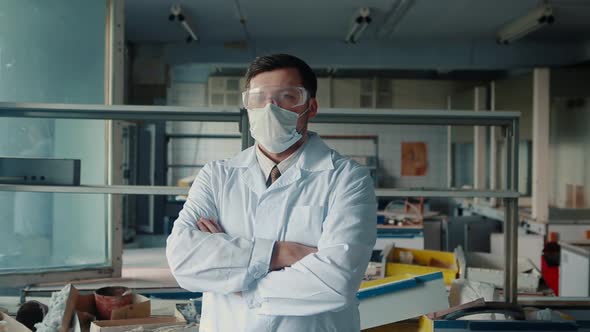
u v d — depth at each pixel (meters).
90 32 2.87
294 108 1.26
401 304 1.82
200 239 1.23
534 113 4.88
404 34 5.93
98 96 2.88
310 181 1.30
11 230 2.74
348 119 1.92
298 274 1.16
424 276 1.88
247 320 1.20
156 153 6.62
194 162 7.41
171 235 1.28
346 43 6.14
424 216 5.61
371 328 1.87
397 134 7.64
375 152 7.52
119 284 2.62
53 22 2.82
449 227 5.28
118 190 1.86
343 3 4.81
